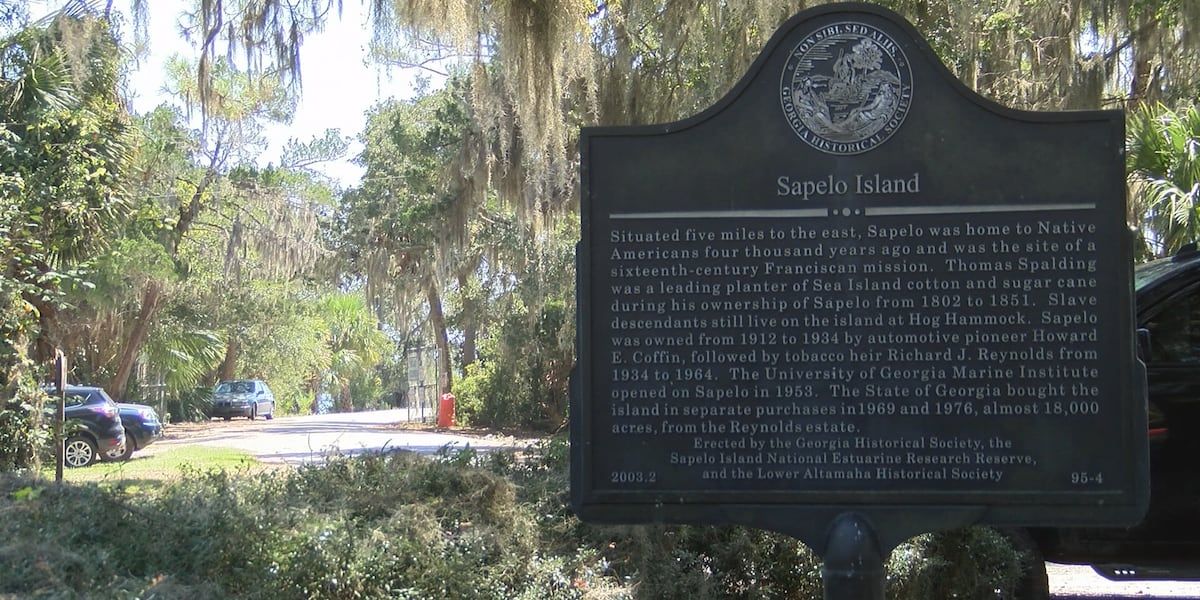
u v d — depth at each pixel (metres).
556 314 29.72
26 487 6.64
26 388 11.90
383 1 12.12
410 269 37.97
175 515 6.22
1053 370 4.82
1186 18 12.70
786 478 4.93
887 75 4.97
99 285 26.39
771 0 11.02
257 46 13.01
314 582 5.85
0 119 14.88
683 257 5.06
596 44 14.53
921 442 4.87
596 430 5.04
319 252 37.50
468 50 12.07
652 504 4.98
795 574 6.61
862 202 4.97
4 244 11.79
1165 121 14.14
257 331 46.34
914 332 4.92
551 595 5.98
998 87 14.55
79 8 13.66
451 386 39.28
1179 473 6.59
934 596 6.56
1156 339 6.77
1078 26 14.40
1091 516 4.73
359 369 69.62
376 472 7.17
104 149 16.31
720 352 5.02
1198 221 12.93
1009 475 4.80
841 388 4.94
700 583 6.21
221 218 37.44
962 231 4.91
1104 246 4.82
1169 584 8.80
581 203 5.10
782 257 5.01
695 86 14.34
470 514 6.54
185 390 39.22
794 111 5.02
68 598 5.08
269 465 15.01
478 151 21.97
